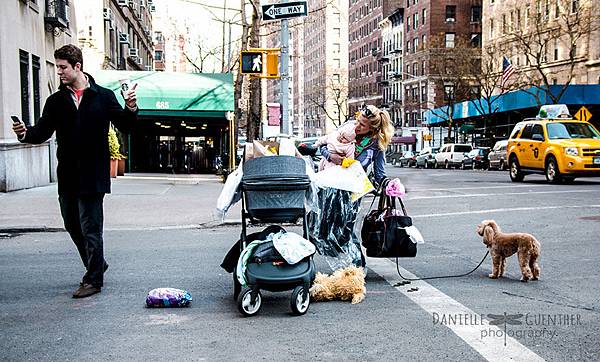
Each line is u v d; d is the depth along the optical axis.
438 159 53.53
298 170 6.23
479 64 61.72
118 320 5.80
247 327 5.57
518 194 17.95
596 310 6.03
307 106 159.25
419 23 82.88
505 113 53.09
